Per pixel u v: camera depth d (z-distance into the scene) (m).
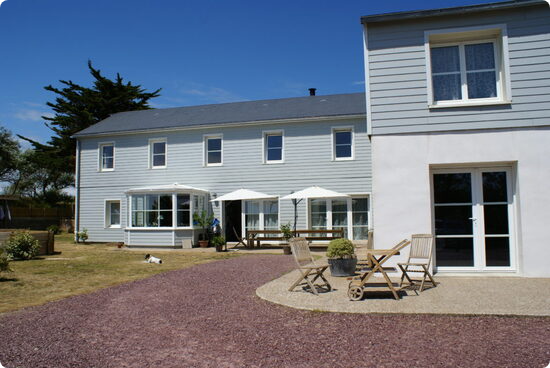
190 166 20.52
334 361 4.39
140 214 19.67
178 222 19.12
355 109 18.86
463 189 8.92
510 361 4.25
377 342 4.94
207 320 6.12
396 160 8.86
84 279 9.97
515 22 8.66
